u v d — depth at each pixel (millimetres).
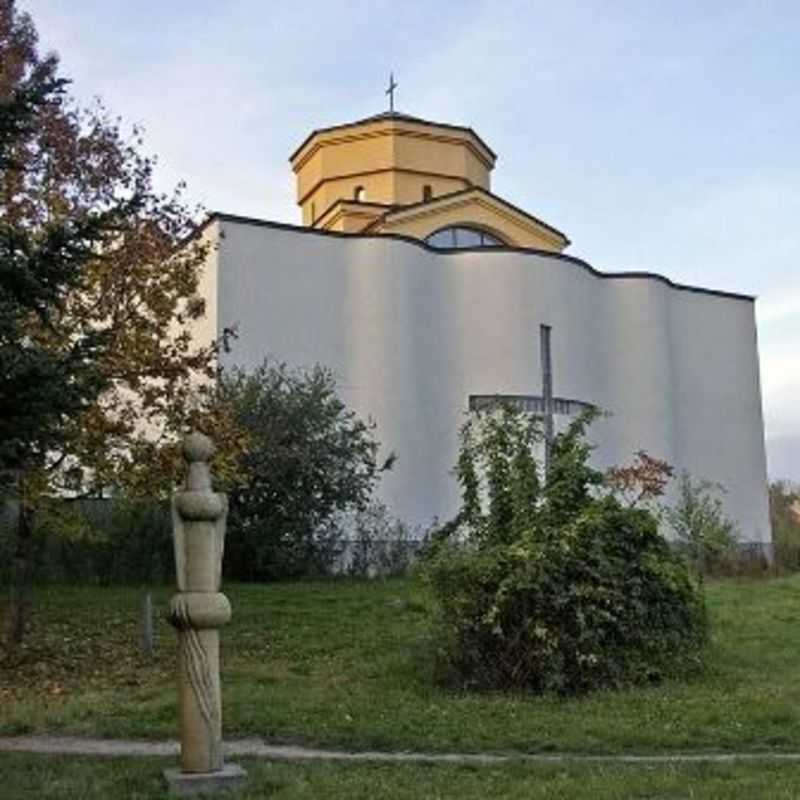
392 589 22234
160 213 17031
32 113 10305
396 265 31516
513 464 14320
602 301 36281
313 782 8539
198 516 8727
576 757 9797
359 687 13305
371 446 26719
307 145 39312
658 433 36281
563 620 13148
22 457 9367
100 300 16219
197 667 8555
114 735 10906
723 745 10250
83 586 23672
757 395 39938
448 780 8648
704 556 30078
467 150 39219
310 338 30312
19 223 14695
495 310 32781
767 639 16844
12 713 12070
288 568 25094
